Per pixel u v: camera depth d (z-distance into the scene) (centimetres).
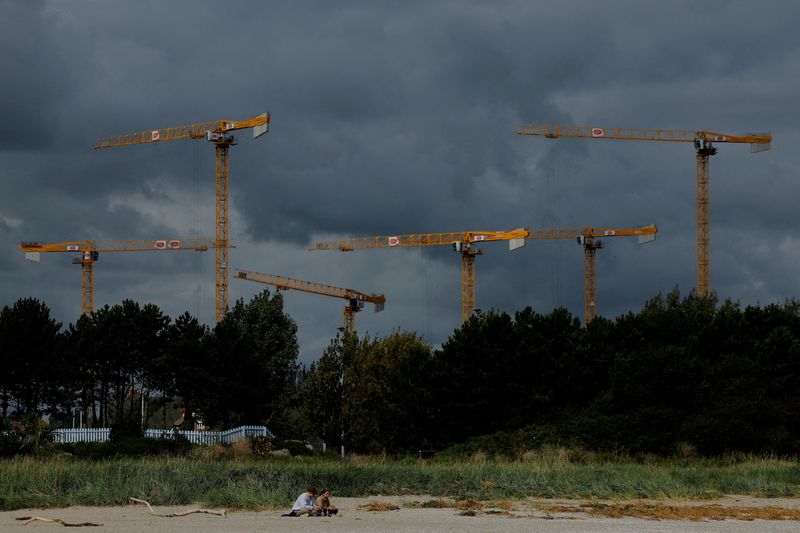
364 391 8075
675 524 2819
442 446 7431
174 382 9894
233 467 4506
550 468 5066
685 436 6431
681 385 6831
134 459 5644
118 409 10131
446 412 7444
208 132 18775
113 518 2852
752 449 6378
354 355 8344
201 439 7150
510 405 7494
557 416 7350
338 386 8150
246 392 9212
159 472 3819
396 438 7669
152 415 13075
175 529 2505
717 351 7525
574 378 7550
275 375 11012
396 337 8756
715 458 6188
